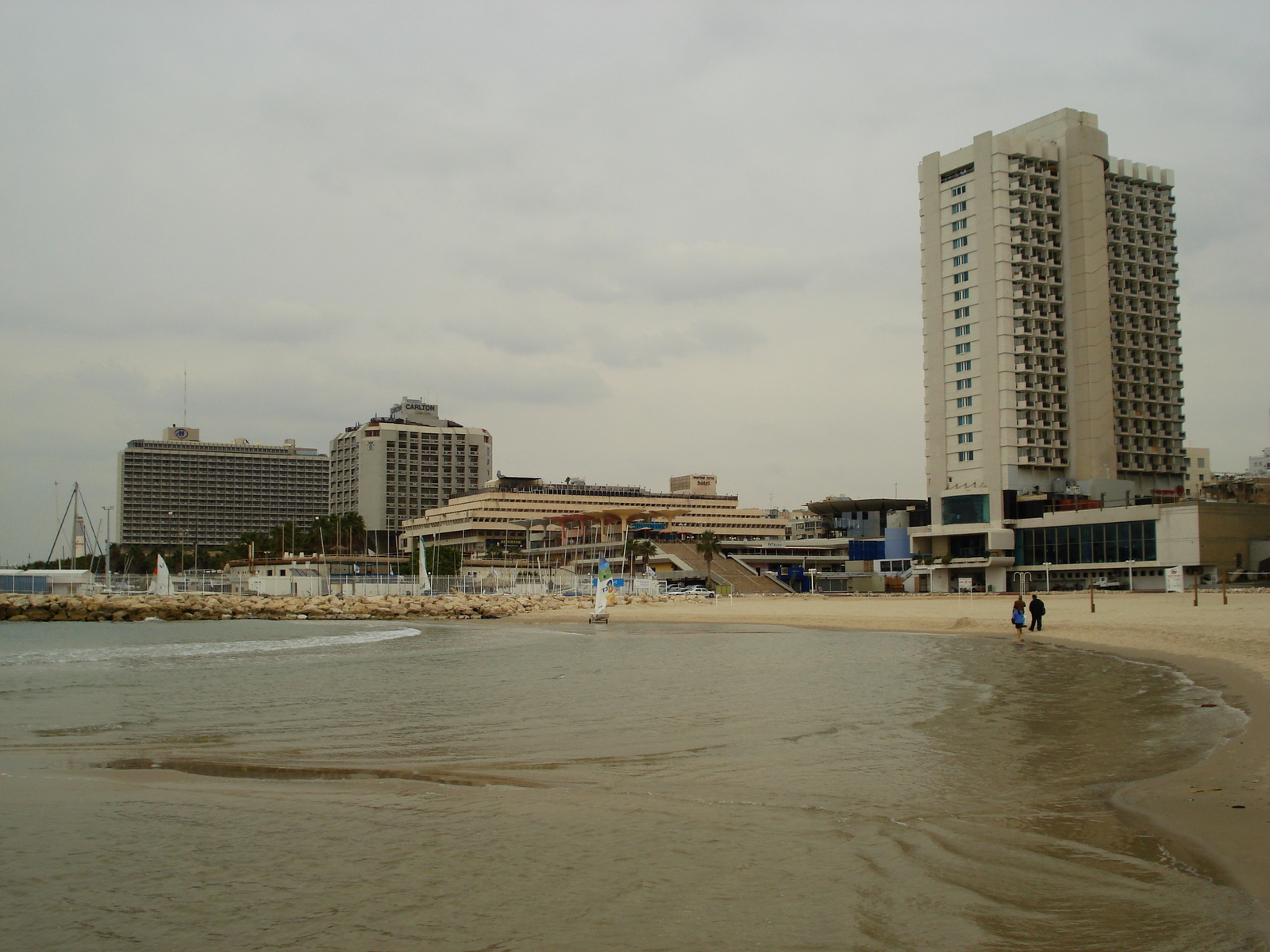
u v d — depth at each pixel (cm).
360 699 3134
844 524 19612
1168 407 15612
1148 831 1360
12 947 995
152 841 1378
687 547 19125
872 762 1930
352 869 1239
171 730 2491
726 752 2052
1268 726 2198
